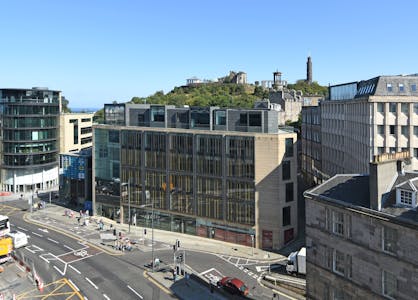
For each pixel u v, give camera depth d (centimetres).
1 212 10169
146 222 8912
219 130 7962
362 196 4075
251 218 7544
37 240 7956
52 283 5884
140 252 7306
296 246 7438
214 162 7888
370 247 3781
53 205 10931
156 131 8606
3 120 12319
